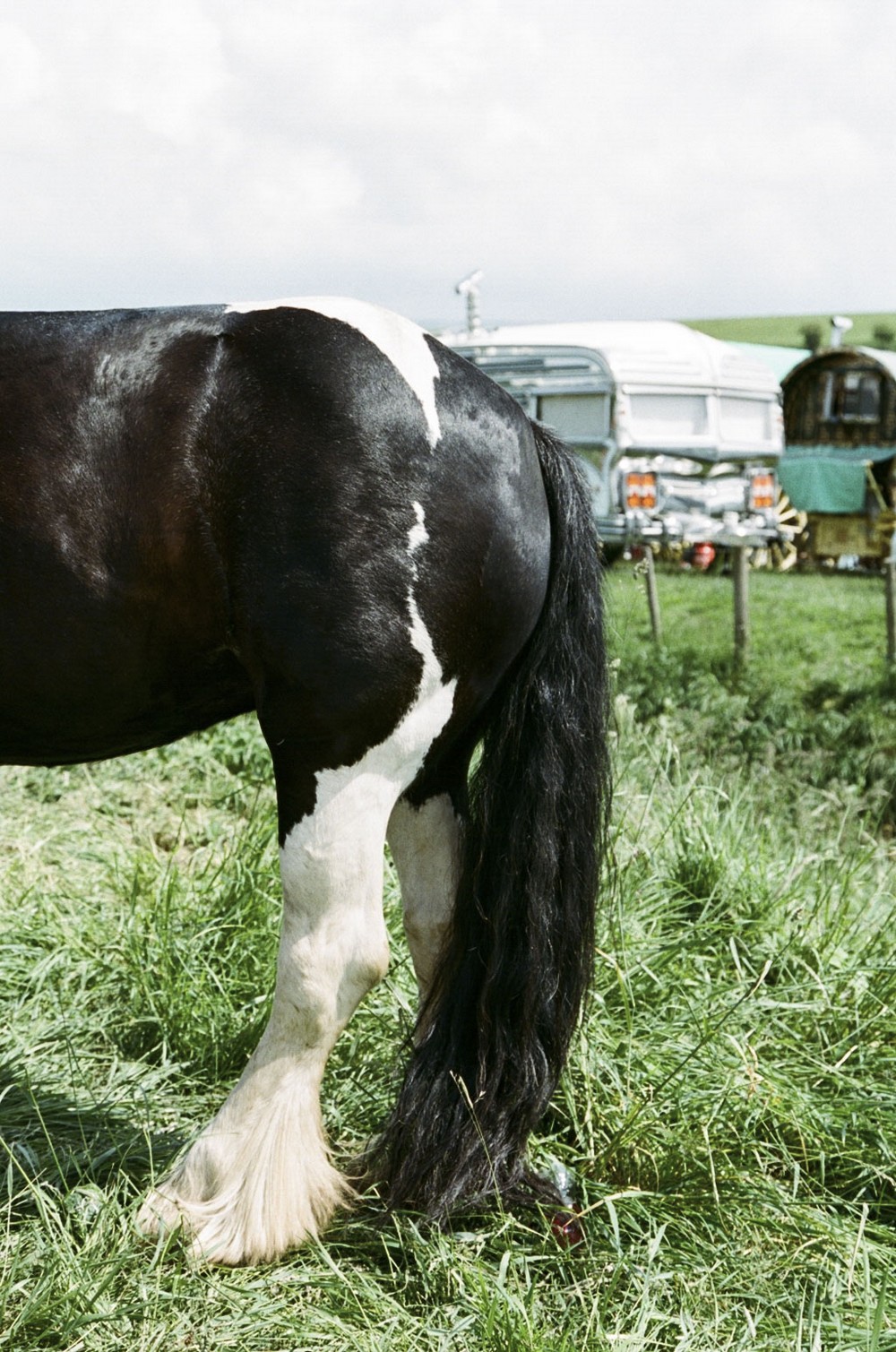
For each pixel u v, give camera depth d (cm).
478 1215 241
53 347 225
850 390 1766
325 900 230
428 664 227
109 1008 312
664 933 344
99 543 222
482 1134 235
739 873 365
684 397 1358
